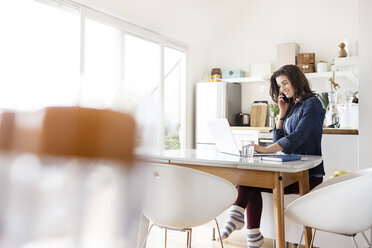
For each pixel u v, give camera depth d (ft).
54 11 11.33
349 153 8.74
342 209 4.92
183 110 17.65
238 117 17.66
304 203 5.12
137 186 0.76
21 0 10.23
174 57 17.99
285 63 16.17
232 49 18.63
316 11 16.38
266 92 17.65
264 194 8.27
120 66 13.85
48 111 0.65
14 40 10.08
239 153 6.66
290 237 8.05
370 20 8.41
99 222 0.69
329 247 8.06
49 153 0.64
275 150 6.91
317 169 7.48
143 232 5.51
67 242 0.65
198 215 5.08
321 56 16.20
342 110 10.18
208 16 16.66
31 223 0.61
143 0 13.20
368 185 4.89
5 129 0.61
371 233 7.79
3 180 0.60
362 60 8.48
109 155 0.71
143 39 15.26
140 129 0.77
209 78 18.92
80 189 0.67
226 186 5.02
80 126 0.68
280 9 17.30
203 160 5.98
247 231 6.68
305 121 7.20
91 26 12.94
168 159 6.48
